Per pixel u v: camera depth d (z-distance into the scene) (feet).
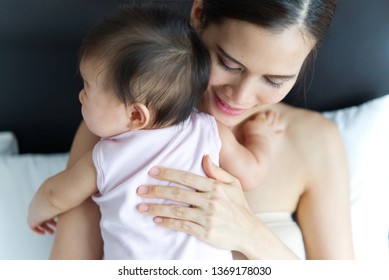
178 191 2.85
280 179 3.81
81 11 4.14
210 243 2.94
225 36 2.71
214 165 2.96
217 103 3.19
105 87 2.66
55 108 4.49
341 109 4.77
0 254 3.81
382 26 4.41
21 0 4.04
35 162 4.27
